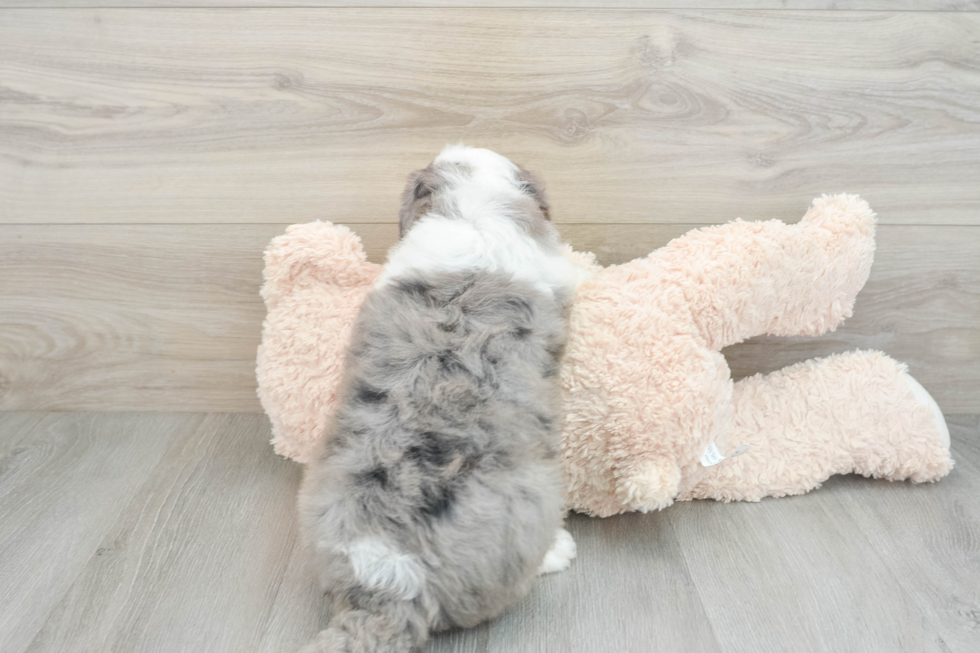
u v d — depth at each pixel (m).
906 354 1.66
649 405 1.25
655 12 1.42
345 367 1.18
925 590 1.19
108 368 1.68
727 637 1.11
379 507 1.01
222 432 1.65
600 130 1.50
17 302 1.62
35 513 1.37
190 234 1.58
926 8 1.42
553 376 1.19
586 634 1.11
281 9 1.43
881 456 1.43
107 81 1.48
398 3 1.42
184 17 1.44
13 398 1.70
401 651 1.00
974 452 1.57
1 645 1.09
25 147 1.52
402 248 1.24
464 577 1.00
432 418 1.05
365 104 1.49
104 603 1.17
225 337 1.66
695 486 1.41
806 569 1.24
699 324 1.34
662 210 1.56
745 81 1.47
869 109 1.48
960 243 1.57
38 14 1.44
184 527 1.35
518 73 1.46
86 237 1.58
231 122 1.50
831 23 1.43
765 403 1.48
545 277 1.23
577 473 1.31
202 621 1.14
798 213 1.55
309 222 1.57
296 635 1.12
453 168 1.30
